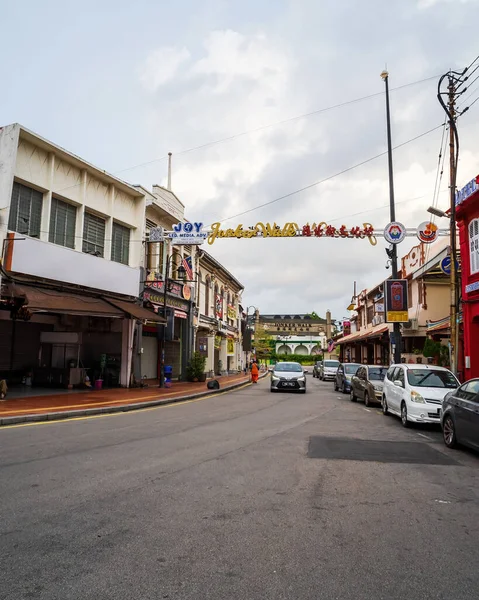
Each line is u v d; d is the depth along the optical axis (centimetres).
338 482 680
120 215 2167
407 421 1238
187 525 493
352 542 458
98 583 365
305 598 351
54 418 1248
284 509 553
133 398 1739
